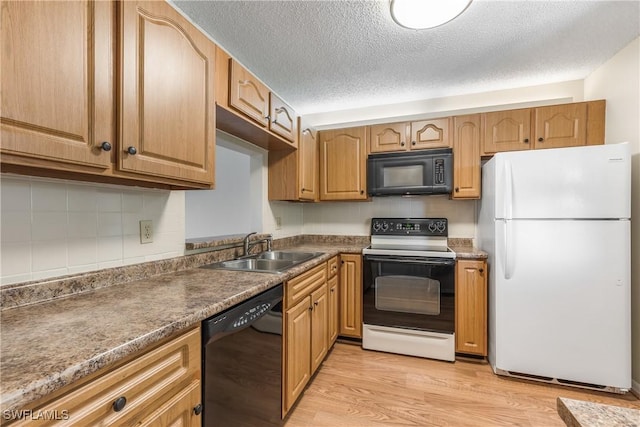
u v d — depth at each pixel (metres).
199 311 0.87
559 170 1.81
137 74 0.93
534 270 1.87
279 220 2.73
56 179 1.01
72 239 1.06
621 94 1.94
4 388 0.48
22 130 0.66
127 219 1.27
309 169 2.62
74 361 0.57
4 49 0.63
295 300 1.58
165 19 1.03
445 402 1.72
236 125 1.67
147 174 0.98
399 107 2.87
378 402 1.72
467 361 2.22
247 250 2.04
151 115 0.97
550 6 1.51
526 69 2.19
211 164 1.26
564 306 1.81
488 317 2.20
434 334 2.24
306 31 1.71
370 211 3.01
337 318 2.48
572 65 2.14
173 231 1.52
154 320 0.79
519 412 1.62
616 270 1.72
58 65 0.73
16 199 0.91
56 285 0.99
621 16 1.59
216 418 0.98
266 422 1.30
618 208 1.71
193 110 1.16
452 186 2.43
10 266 0.90
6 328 0.73
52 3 0.71
